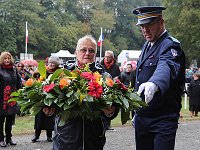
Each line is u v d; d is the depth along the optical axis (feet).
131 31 235.61
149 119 10.87
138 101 9.11
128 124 30.58
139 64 11.43
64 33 180.86
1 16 165.89
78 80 8.75
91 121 9.24
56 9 201.16
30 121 31.30
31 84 8.91
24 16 168.14
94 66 10.16
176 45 10.46
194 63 133.90
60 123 8.89
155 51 10.92
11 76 21.02
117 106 9.01
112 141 23.47
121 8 237.25
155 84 9.09
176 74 9.91
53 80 8.89
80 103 8.54
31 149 20.77
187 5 117.91
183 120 34.63
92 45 10.22
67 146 9.08
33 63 45.65
